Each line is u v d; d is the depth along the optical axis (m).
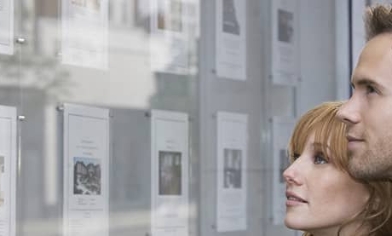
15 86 2.62
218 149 3.49
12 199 2.56
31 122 2.66
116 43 3.00
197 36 3.41
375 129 1.32
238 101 3.64
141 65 3.12
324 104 1.83
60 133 2.75
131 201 3.01
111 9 2.99
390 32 1.38
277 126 3.85
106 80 2.95
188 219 3.28
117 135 2.98
